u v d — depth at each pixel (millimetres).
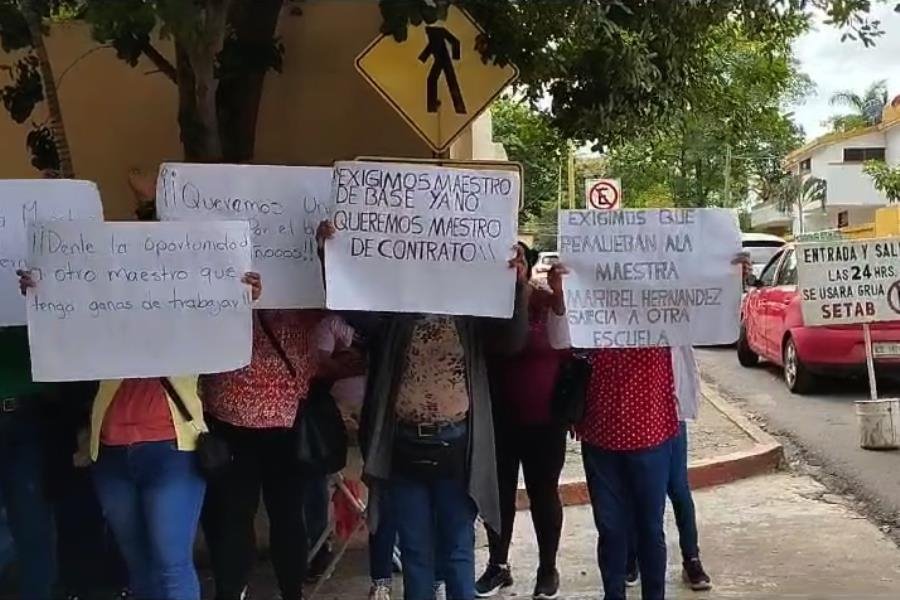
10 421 4582
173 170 4500
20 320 4477
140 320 4125
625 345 4543
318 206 4594
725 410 11289
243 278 4184
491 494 4312
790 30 6301
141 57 6746
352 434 5516
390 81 5242
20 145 6727
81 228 4074
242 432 4406
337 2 6797
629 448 4598
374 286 4320
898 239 8289
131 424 4102
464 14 5227
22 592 4707
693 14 5938
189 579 4168
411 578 4355
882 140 49188
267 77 6797
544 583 5562
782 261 13750
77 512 5062
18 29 5230
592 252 4539
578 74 6312
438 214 4328
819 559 6324
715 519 7340
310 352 4594
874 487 8031
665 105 6809
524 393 5270
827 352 11617
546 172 19391
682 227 4555
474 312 4344
